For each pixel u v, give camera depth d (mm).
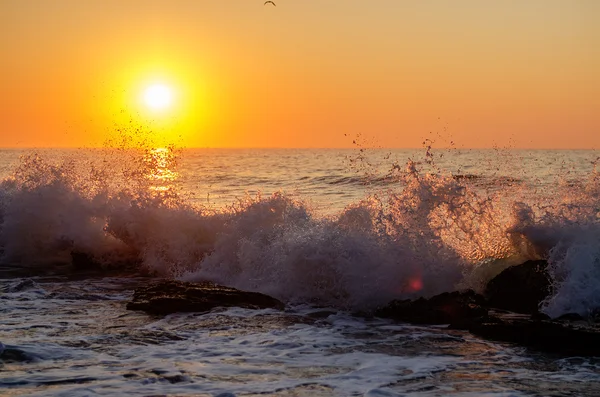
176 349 7832
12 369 6984
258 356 7586
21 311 9766
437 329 8875
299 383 6625
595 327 8383
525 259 10820
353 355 7652
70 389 6355
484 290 10352
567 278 9523
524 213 10945
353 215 11492
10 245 14836
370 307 10141
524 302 9789
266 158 113250
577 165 41469
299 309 9992
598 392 6375
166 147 16438
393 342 8227
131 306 9844
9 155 95875
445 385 6590
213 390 6387
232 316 9438
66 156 18156
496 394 6320
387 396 6254
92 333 8492
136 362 7273
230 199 26812
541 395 6297
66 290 11477
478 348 7949
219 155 151125
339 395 6277
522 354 7688
